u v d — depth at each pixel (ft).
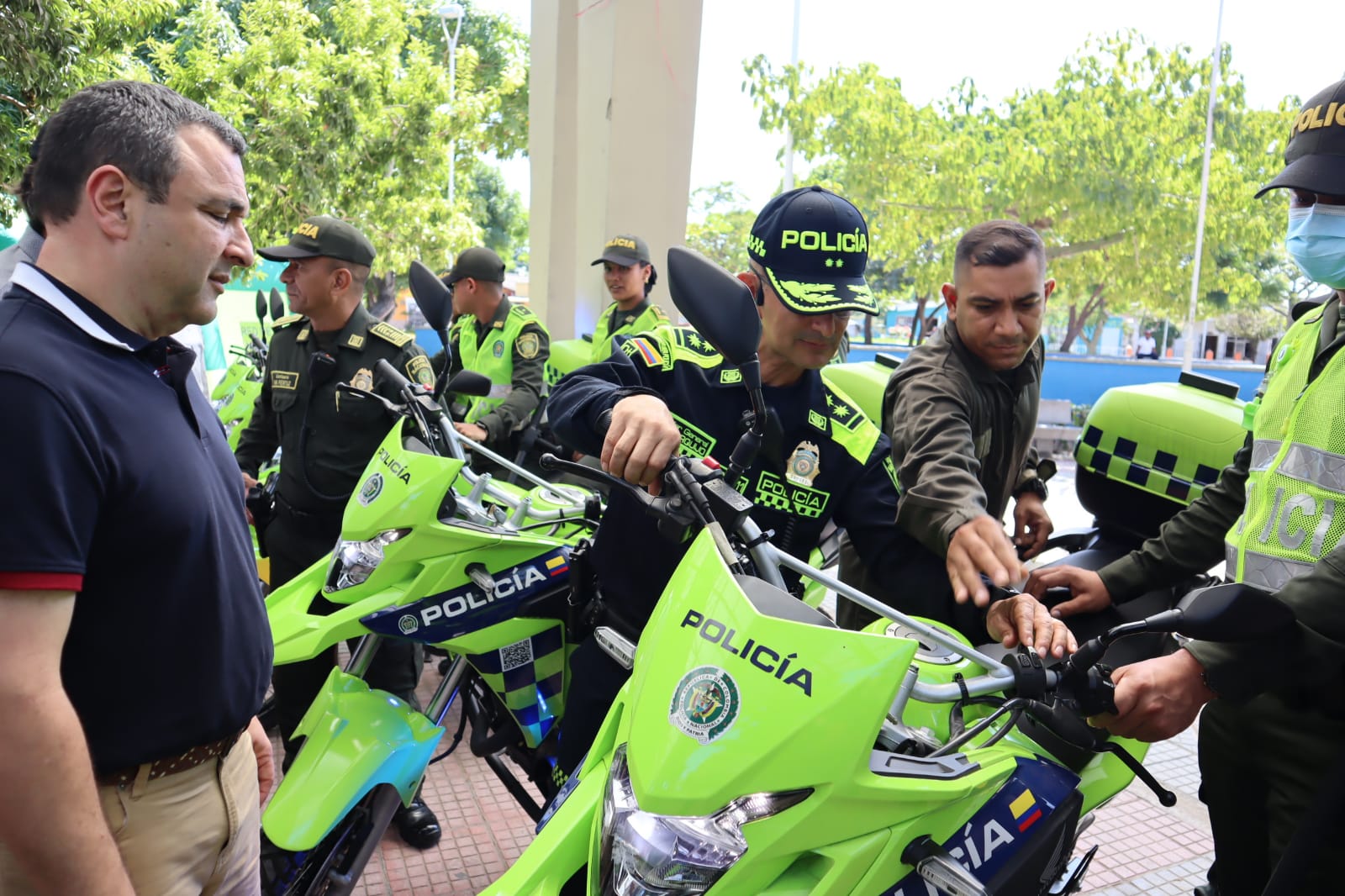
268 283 35.96
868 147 47.62
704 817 4.07
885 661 4.32
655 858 4.08
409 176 54.60
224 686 5.21
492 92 58.23
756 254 6.35
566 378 6.64
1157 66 48.08
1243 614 4.46
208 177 4.78
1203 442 8.73
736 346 4.87
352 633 7.87
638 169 18.67
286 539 11.60
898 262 53.16
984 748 5.14
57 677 4.26
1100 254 52.85
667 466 5.16
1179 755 13.20
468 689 8.69
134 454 4.61
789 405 6.74
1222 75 47.80
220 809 5.36
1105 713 5.30
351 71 50.96
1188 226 49.55
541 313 22.22
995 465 8.77
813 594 10.74
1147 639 7.47
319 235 10.98
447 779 11.84
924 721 5.55
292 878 7.34
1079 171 48.29
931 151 48.65
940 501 6.42
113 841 4.44
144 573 4.74
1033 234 7.96
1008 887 4.89
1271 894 5.88
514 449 16.33
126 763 4.84
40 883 4.27
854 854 4.25
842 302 5.94
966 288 7.98
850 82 46.75
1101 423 9.41
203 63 48.52
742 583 4.70
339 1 55.06
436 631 7.86
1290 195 6.58
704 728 4.21
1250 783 7.29
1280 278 65.51
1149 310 60.75
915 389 7.95
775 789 4.11
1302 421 6.44
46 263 4.74
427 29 80.43
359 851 7.57
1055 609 7.75
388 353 11.21
